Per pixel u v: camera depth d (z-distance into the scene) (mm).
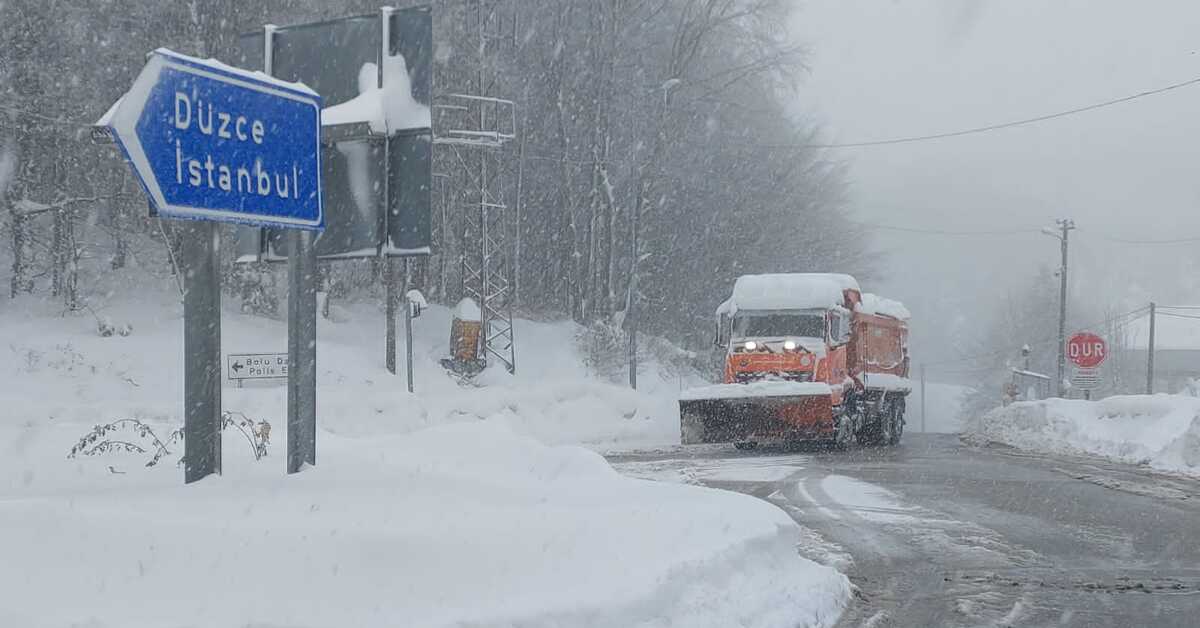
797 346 30531
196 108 9500
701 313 66000
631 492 12164
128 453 12711
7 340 34812
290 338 11391
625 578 8055
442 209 55750
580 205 61906
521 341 50500
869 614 10039
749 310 31391
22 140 40375
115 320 39219
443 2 50375
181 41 41938
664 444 34250
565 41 60125
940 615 10023
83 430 14508
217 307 10672
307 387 11430
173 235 43219
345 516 9078
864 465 25750
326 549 7781
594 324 52469
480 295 43969
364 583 7297
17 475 11070
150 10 41625
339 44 12711
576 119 61281
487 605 6965
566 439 35312
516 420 35875
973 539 14508
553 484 12562
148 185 9008
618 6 57156
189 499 9523
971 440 38438
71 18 39906
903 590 11203
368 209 12445
